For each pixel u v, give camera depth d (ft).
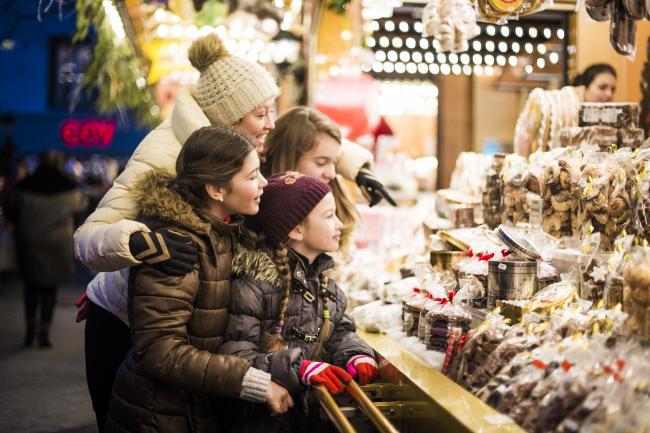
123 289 8.46
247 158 7.25
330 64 18.13
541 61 16.29
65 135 53.31
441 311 7.38
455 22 9.22
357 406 6.72
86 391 17.26
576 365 5.11
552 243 7.62
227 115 8.76
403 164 27.68
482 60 16.74
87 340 9.07
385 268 13.58
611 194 7.14
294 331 7.61
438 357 7.11
